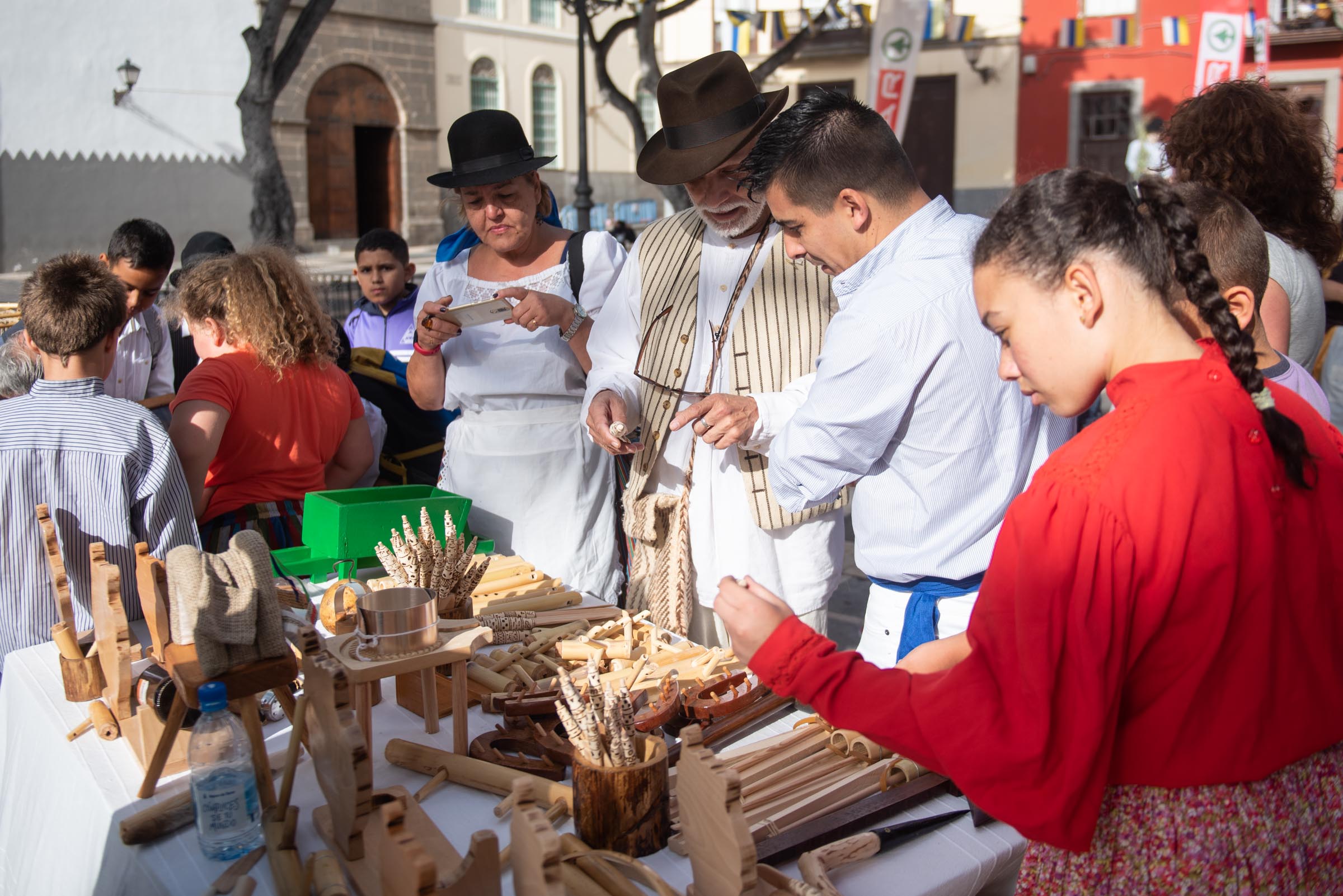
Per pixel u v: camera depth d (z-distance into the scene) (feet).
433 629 5.27
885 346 5.52
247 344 8.64
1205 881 3.38
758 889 4.07
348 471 9.82
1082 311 3.39
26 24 40.24
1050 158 61.00
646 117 87.71
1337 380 10.98
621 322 8.71
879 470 6.09
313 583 7.98
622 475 9.85
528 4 79.41
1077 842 3.22
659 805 4.48
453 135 9.00
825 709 3.52
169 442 7.38
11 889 6.34
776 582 8.02
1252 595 3.28
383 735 5.63
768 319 7.75
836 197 5.68
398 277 15.60
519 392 9.57
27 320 6.97
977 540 5.82
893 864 4.47
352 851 4.33
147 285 11.89
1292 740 3.42
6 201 48.83
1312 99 7.41
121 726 5.53
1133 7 57.93
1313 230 7.29
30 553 7.00
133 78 42.09
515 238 9.23
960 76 61.67
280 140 66.74
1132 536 3.14
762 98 7.95
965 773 3.22
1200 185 5.56
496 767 5.05
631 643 6.38
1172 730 3.34
